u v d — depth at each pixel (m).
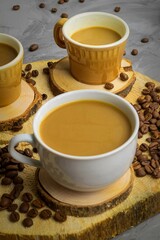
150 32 0.92
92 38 0.69
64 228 0.55
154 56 0.85
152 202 0.58
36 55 0.86
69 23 0.68
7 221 0.56
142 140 0.63
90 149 0.52
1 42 0.67
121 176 0.54
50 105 0.55
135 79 0.70
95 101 0.56
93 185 0.53
